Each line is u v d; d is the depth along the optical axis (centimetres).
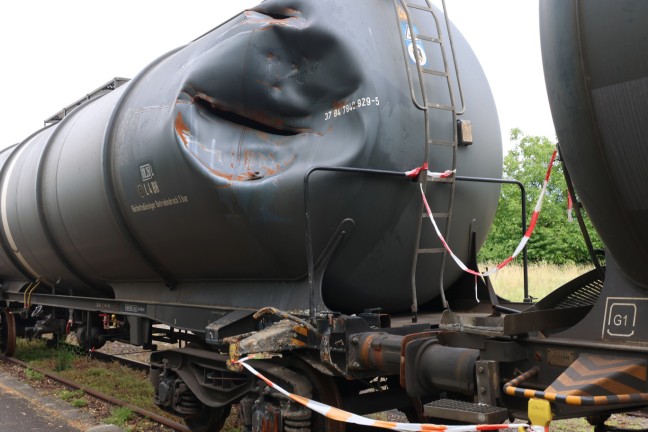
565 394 255
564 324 335
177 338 716
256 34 508
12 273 1077
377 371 438
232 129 533
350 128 464
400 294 512
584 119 278
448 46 531
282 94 500
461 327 338
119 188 645
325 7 484
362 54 467
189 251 585
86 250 758
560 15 280
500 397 321
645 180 262
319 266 475
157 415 693
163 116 568
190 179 531
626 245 280
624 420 632
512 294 1441
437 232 470
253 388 498
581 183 293
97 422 688
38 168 844
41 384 897
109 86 895
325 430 461
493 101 564
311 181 463
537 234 2236
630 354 269
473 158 523
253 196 491
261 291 532
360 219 467
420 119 480
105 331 848
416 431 320
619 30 258
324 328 427
